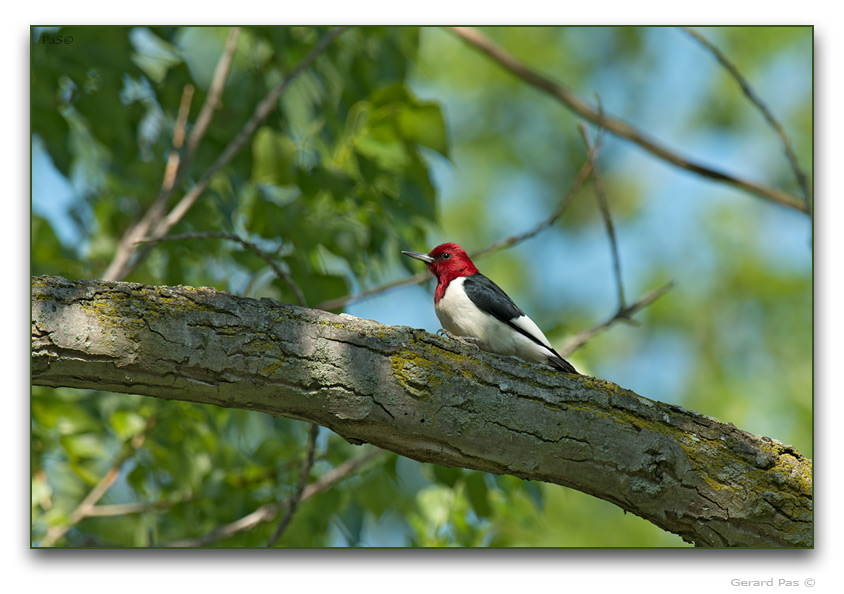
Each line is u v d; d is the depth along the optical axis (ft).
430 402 19.94
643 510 20.89
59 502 33.50
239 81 34.81
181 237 23.30
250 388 19.49
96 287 19.13
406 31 36.06
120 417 32.83
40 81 30.40
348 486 34.01
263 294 33.63
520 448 20.29
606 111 65.31
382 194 33.22
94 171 37.06
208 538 30.66
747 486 20.62
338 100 34.60
